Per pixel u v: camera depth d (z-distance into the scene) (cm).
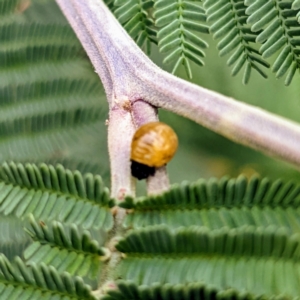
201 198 10
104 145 15
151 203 11
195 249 10
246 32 12
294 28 12
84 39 12
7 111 14
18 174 11
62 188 11
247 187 10
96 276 11
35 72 15
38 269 11
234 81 17
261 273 10
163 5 12
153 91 11
